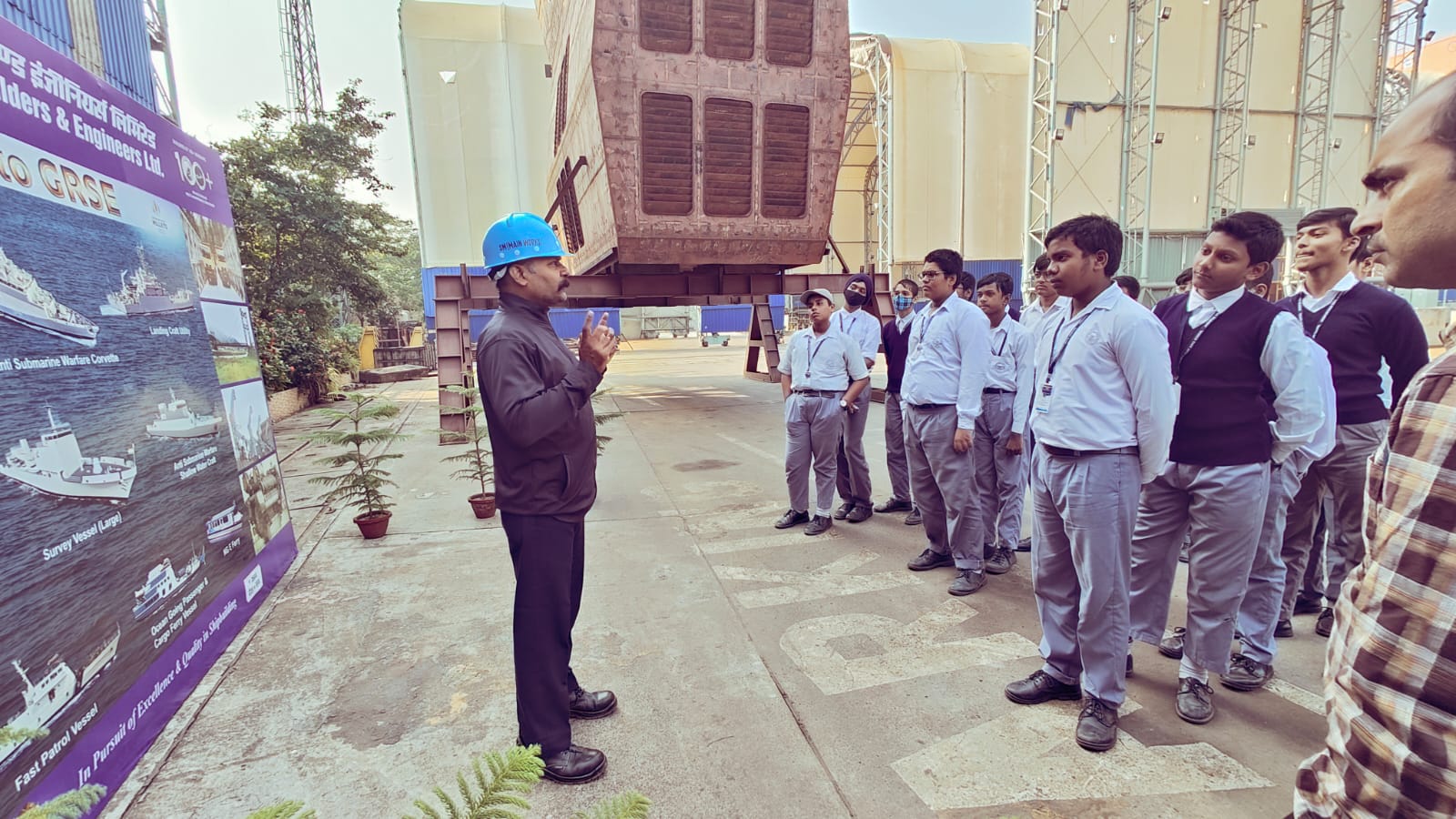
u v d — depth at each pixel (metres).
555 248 2.12
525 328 2.09
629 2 7.03
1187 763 2.21
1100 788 2.09
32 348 2.01
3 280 1.93
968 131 27.58
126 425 2.46
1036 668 2.85
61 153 2.27
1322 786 0.84
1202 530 2.41
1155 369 2.16
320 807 2.05
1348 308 2.84
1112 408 2.25
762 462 7.03
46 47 2.24
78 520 2.12
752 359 15.80
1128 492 2.26
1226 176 20.83
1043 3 19.31
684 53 7.33
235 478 3.42
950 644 3.07
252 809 2.05
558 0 9.96
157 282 2.84
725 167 7.82
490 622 3.34
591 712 2.52
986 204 28.23
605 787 2.13
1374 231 0.79
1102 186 20.50
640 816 0.90
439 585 3.82
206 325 3.28
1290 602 3.06
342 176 13.07
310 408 12.48
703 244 8.07
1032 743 2.34
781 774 2.19
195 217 3.33
